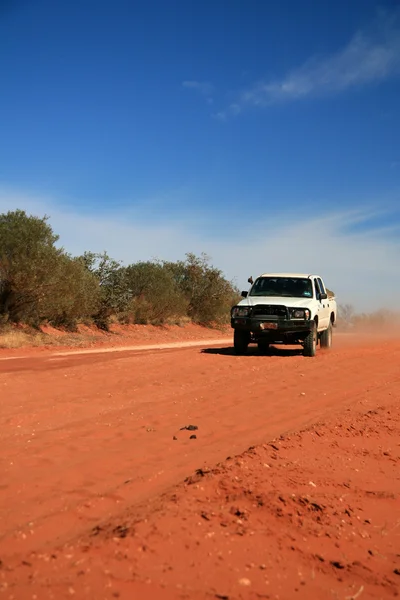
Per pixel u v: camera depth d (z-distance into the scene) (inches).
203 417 286.7
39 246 857.5
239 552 135.9
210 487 175.6
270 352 640.4
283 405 324.2
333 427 274.5
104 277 1122.7
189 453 220.8
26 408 297.0
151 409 301.9
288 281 642.8
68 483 180.7
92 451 218.8
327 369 470.6
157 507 156.4
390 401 357.4
